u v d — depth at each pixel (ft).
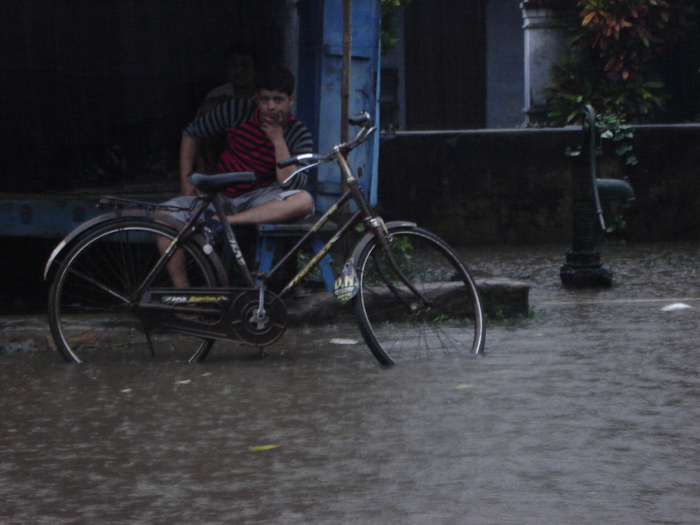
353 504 12.46
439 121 76.79
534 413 16.26
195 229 21.66
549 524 11.61
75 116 37.76
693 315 25.50
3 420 16.90
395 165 44.21
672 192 44.55
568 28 56.70
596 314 26.05
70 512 12.57
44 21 37.22
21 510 12.70
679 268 35.45
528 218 44.68
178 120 38.68
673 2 55.52
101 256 22.27
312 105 30.83
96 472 14.08
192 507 12.57
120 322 22.86
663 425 15.48
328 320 24.98
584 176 31.83
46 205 29.25
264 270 24.26
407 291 22.39
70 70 37.68
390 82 76.54
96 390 18.84
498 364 20.08
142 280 21.77
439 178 44.32
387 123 76.74
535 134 44.32
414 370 19.74
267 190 24.72
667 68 60.39
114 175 34.94
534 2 57.11
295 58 35.32
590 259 31.96
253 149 24.66
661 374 18.83
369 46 30.07
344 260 28.50
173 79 38.70
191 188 25.80
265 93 23.63
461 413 16.35
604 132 44.04
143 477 13.80
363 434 15.38
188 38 38.47
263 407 17.19
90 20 37.81
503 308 25.59
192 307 21.29
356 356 21.45
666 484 12.89
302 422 16.16
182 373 20.15
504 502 12.36
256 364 20.88
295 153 24.72
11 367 21.17
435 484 13.08
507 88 76.33
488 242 44.75
